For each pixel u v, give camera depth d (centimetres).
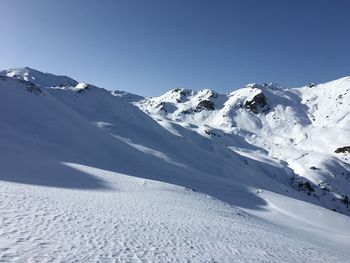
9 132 5559
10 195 2020
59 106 9788
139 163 8175
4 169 3219
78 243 1349
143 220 2089
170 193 3916
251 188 7594
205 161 12544
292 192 13500
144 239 1627
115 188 3562
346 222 6425
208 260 1468
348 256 2548
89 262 1155
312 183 15088
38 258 1104
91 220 1795
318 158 18188
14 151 4178
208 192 6331
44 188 2691
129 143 10400
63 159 4978
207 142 16825
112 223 1827
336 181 15812
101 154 7938
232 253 1688
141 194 3469
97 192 3077
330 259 2103
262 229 2902
